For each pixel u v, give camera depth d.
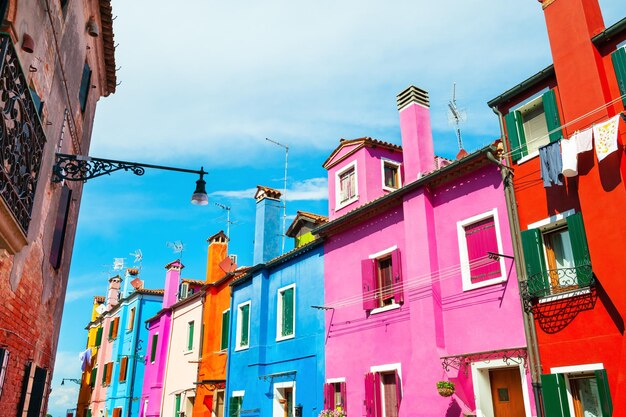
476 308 10.74
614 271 8.28
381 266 13.67
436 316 11.30
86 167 7.81
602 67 9.63
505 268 10.35
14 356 6.93
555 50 10.22
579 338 8.78
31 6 5.88
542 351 9.29
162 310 25.69
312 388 14.64
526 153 10.59
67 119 8.73
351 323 13.93
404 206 12.77
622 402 7.63
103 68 12.41
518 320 9.88
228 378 18.62
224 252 23.09
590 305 8.76
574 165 9.04
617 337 8.27
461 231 11.54
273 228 20.12
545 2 10.66
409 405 11.18
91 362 35.00
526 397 9.39
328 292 15.05
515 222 10.34
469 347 10.66
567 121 9.72
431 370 10.95
